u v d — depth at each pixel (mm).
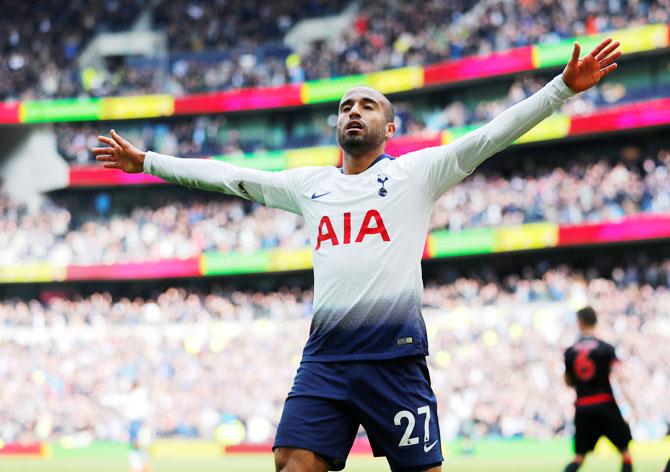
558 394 24172
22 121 39844
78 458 27328
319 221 4715
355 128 4676
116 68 42969
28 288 39094
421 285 4676
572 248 31031
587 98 31438
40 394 31219
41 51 42781
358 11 41125
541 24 32844
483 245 30188
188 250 36125
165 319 33906
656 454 20609
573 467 10023
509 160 33250
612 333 24719
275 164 37188
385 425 4504
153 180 39000
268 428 27859
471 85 35188
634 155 31141
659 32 29344
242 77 40156
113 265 36500
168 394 29781
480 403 24859
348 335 4551
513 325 27641
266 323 32594
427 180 4633
